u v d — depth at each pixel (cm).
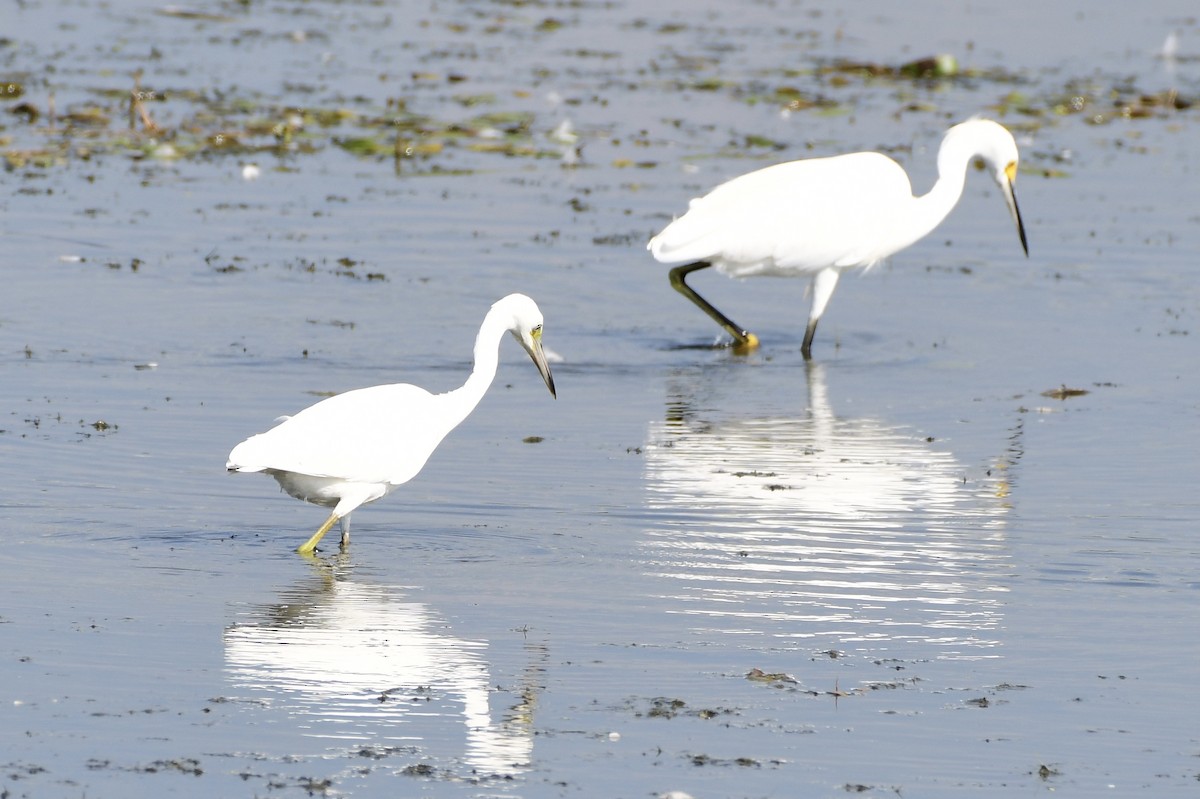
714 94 3147
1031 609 1002
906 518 1181
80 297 1772
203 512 1151
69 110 2705
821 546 1116
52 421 1359
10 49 3256
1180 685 888
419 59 3381
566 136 2683
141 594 984
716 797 746
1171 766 788
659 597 1009
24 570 1017
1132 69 3556
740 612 986
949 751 801
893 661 915
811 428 1434
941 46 3781
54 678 852
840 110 3008
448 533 1123
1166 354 1686
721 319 1762
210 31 3631
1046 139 2891
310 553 1071
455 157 2605
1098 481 1281
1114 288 1955
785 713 840
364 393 1087
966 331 1791
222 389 1481
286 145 2589
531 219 2220
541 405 1491
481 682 867
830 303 1923
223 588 1001
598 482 1256
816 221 1734
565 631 946
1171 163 2698
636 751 790
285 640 916
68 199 2211
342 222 2167
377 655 900
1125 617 991
